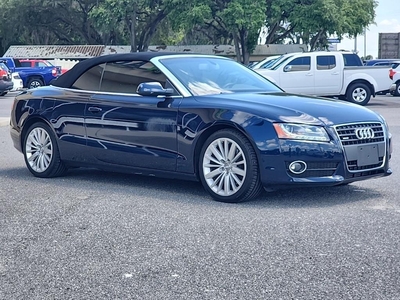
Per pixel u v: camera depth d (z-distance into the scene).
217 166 6.89
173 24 46.25
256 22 43.16
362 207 6.59
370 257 4.94
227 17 44.03
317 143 6.50
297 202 6.86
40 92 8.58
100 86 8.03
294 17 44.72
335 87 23.25
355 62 24.09
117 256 5.05
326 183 6.54
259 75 8.30
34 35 63.88
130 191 7.55
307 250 5.12
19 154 10.91
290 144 6.46
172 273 4.65
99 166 7.98
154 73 7.59
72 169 9.28
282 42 57.09
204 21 47.16
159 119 7.24
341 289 4.31
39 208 6.69
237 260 4.91
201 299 4.17
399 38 59.06
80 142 8.03
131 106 7.51
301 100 7.10
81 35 62.88
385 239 5.40
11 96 30.94
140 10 52.78
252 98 7.04
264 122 6.56
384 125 7.11
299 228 5.75
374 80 23.27
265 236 5.51
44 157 8.50
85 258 5.02
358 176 6.78
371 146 6.85
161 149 7.26
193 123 6.96
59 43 68.88
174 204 6.80
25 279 4.60
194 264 4.83
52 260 4.99
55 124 8.27
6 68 30.41
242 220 6.07
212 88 7.48
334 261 4.86
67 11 58.53
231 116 6.71
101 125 7.79
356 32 47.62
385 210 6.46
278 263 4.82
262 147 6.51
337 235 5.52
